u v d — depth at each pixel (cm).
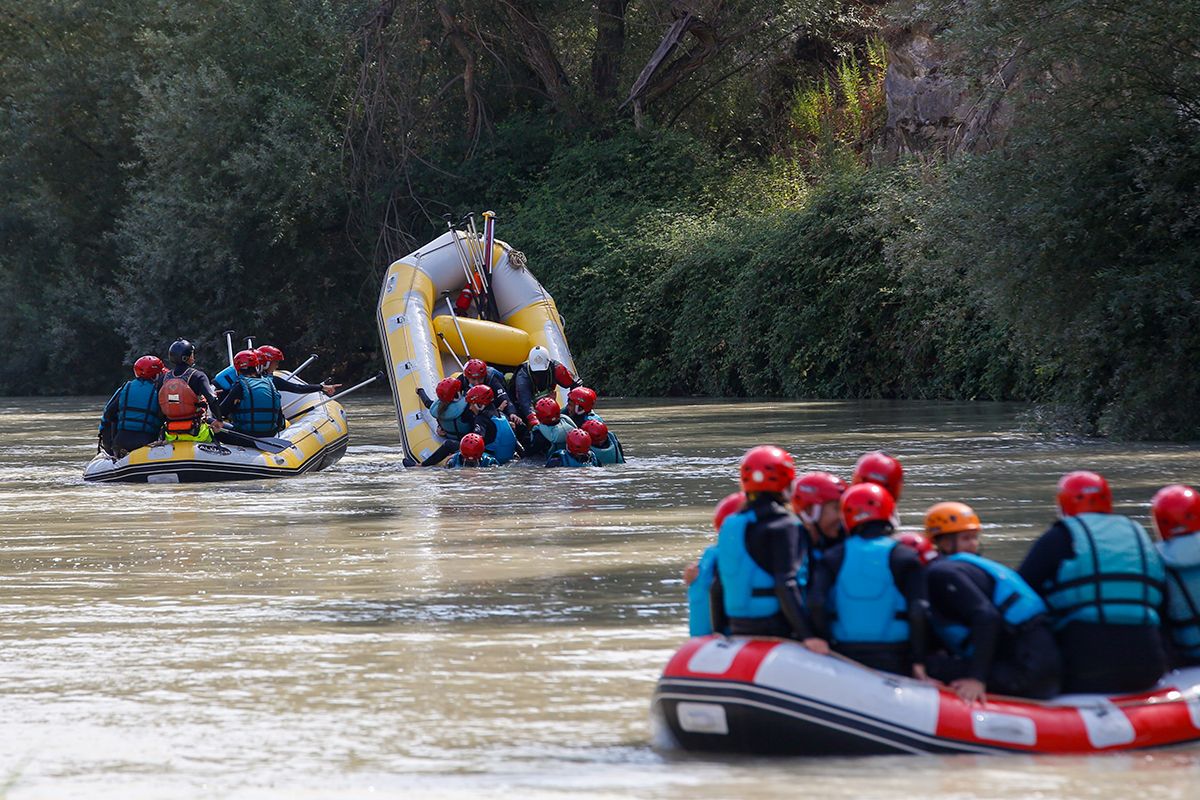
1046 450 3133
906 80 6144
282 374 3353
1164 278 3231
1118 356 3434
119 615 1485
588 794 864
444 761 947
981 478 2566
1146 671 989
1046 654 972
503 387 3344
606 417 4816
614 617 1420
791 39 7662
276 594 1594
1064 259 3388
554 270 6988
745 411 4947
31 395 8975
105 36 8869
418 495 2603
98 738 1016
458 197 7681
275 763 948
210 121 7538
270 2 7756
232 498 2645
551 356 3728
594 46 8056
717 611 1053
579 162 7456
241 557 1881
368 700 1115
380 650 1291
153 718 1070
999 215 3381
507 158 7712
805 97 7525
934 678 980
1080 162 3334
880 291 5494
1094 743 944
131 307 7962
